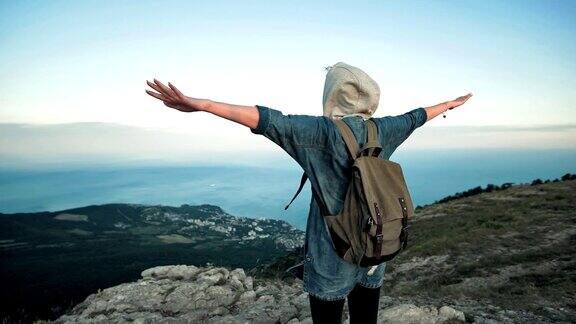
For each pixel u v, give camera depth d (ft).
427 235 69.21
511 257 44.68
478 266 44.29
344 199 5.94
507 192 100.78
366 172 5.73
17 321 19.63
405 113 7.38
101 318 17.12
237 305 18.76
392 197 5.73
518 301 28.76
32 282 283.59
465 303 24.84
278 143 5.82
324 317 6.25
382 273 7.11
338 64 6.78
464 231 63.41
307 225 6.62
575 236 49.85
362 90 6.45
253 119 5.49
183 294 19.42
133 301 18.84
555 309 26.16
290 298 19.30
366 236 5.60
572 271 36.65
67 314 19.21
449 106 8.02
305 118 5.85
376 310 7.27
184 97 4.98
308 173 5.97
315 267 6.18
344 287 6.18
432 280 43.83
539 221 59.93
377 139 6.23
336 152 5.88
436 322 16.87
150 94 5.00
